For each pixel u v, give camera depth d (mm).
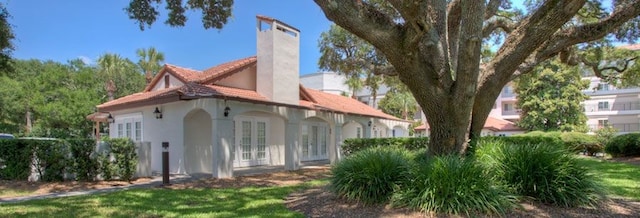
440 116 7742
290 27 15930
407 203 6234
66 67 41875
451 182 5945
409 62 7246
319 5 7145
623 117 41875
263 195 8672
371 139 16500
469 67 6863
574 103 31516
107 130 34469
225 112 12617
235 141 15914
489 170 6512
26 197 8797
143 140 15078
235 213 6613
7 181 11219
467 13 6645
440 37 7648
